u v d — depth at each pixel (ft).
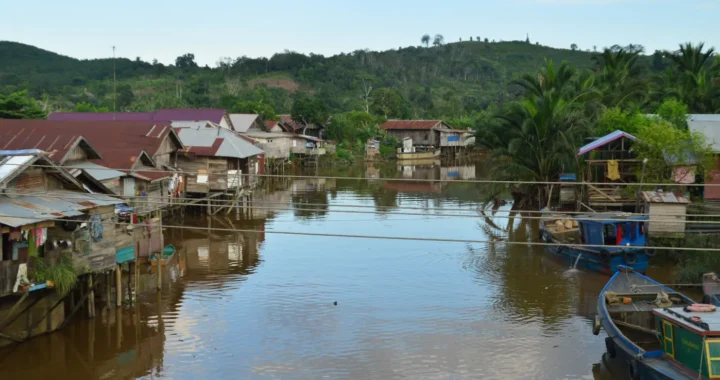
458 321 73.87
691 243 87.61
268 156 218.38
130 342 67.10
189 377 59.47
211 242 114.21
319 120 293.23
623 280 71.97
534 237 118.93
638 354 54.65
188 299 81.20
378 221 135.44
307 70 509.35
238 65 525.34
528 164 143.43
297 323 73.05
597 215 91.61
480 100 469.57
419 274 93.56
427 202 159.22
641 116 126.52
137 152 112.88
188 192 143.84
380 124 322.34
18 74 486.38
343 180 212.23
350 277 91.66
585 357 64.03
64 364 61.93
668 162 99.81
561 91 152.66
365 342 67.51
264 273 93.61
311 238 118.21
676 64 198.39
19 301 59.52
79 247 65.82
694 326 49.49
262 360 63.00
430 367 61.52
